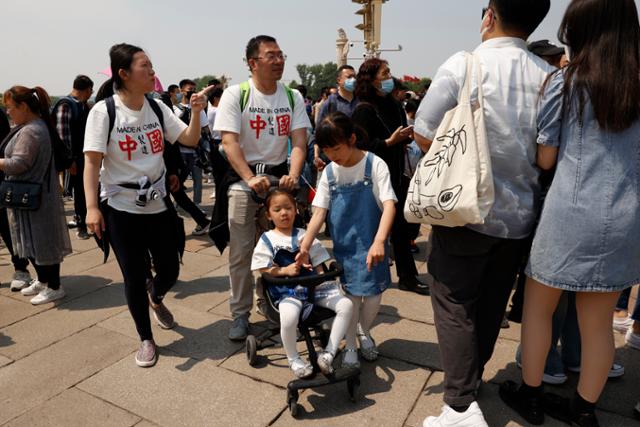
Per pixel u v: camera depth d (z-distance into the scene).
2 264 4.75
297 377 2.51
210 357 2.89
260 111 2.90
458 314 2.08
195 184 6.91
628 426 2.21
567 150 1.88
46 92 3.71
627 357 2.78
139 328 2.85
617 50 1.74
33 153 3.49
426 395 2.47
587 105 1.80
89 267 4.57
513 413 2.31
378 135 3.48
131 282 2.80
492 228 1.97
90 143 2.62
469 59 1.91
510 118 1.88
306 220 3.02
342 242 2.55
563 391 2.50
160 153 2.88
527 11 1.89
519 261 2.18
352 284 2.52
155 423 2.31
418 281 3.80
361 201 2.51
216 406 2.42
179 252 3.09
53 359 2.89
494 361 2.76
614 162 1.81
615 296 2.00
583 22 1.80
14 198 3.47
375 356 2.79
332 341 2.37
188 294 3.88
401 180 3.62
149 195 2.76
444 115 1.95
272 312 2.43
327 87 9.52
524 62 1.92
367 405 2.40
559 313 2.43
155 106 2.89
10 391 2.58
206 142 6.67
